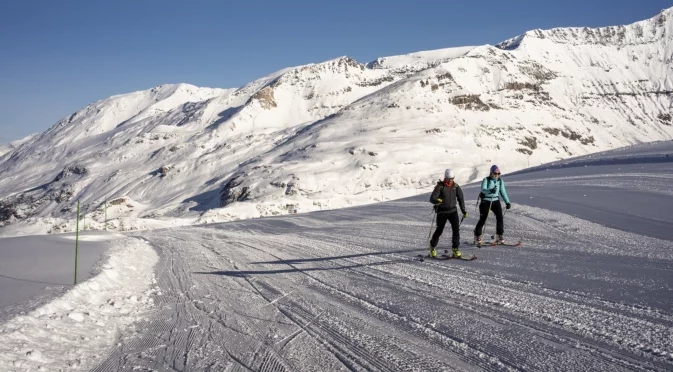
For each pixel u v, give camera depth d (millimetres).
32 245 14602
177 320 6555
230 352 5070
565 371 3980
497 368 4168
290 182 103125
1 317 5848
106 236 20047
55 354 5070
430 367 4301
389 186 98375
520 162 143375
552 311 5586
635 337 4555
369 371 4309
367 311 6297
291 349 5039
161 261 12773
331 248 12609
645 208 12922
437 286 7332
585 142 198000
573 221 12500
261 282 8859
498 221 10664
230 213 59062
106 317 6738
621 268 7430
